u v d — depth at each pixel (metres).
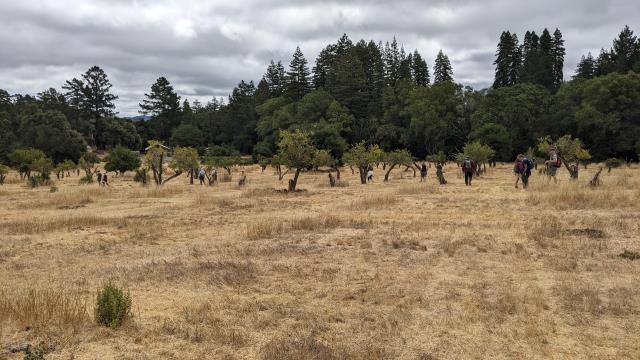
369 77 108.88
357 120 93.69
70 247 12.51
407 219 14.91
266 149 85.00
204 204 21.70
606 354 5.35
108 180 49.38
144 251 11.73
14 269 10.08
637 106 68.69
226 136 120.19
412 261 9.57
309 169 56.22
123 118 124.50
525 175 21.98
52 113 89.25
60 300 7.03
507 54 110.19
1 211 21.48
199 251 11.34
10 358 5.31
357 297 7.46
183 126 114.81
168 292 7.98
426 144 87.38
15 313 6.43
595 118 67.12
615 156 70.31
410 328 6.18
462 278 8.30
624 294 7.17
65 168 57.59
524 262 9.17
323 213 17.20
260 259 10.23
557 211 14.99
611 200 15.78
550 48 108.44
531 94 80.12
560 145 28.44
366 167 34.88
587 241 10.62
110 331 6.08
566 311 6.60
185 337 5.93
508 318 6.44
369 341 5.79
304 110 87.31
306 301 7.34
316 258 10.14
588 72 108.81
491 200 18.30
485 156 41.03
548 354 5.38
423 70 117.69
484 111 81.19
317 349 5.48
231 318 6.61
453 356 5.38
